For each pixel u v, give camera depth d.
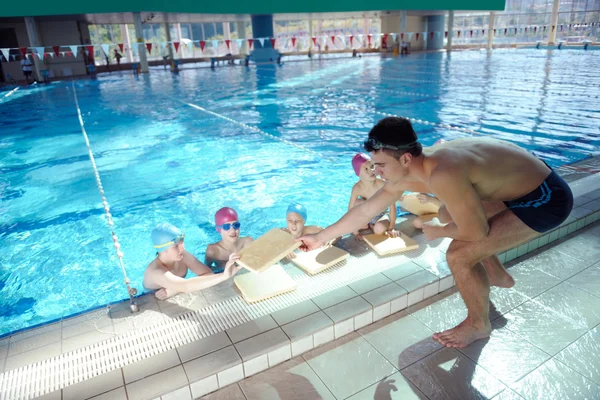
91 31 32.19
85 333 1.90
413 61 18.95
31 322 2.45
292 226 2.67
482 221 1.52
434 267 2.30
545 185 1.56
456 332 1.83
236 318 1.95
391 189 1.77
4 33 17.39
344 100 9.60
